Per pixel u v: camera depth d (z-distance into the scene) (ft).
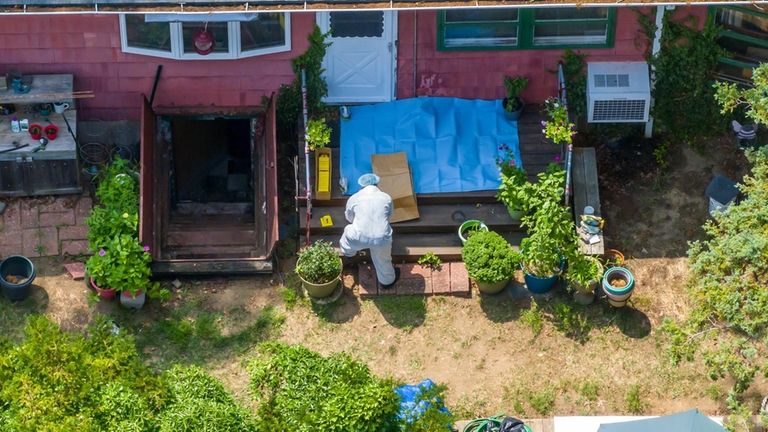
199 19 66.49
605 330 67.92
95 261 67.21
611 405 65.57
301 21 70.95
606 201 72.49
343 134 72.95
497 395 65.77
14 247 70.33
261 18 70.69
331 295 69.00
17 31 70.44
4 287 68.03
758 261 58.59
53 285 69.26
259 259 69.67
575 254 67.05
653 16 71.10
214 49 71.41
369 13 70.95
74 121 71.77
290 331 68.08
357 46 72.08
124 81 72.43
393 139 72.69
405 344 67.56
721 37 72.13
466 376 66.49
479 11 70.90
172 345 67.31
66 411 53.78
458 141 72.54
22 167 71.00
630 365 66.74
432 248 70.18
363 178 67.21
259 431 54.13
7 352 55.42
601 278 68.18
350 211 66.85
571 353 67.21
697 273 62.08
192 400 54.49
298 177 71.36
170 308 68.69
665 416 59.77
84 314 68.28
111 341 56.49
